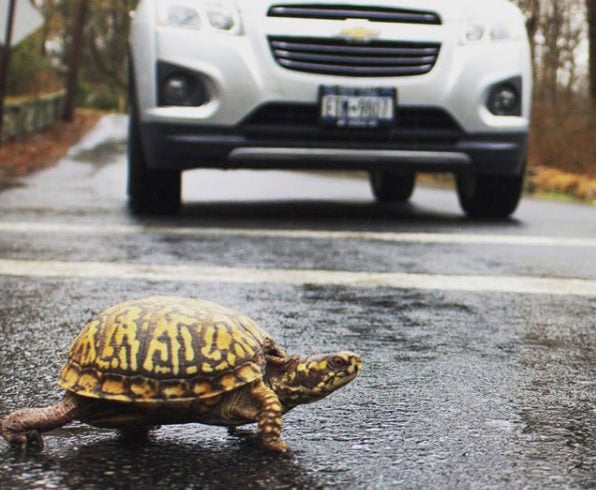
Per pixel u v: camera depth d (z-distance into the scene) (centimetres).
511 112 711
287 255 544
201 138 676
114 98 5916
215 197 955
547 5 2389
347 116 682
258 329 219
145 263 504
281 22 680
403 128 691
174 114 673
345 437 229
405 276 481
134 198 749
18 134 2189
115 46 5584
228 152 681
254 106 673
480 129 701
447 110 692
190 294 423
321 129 684
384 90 684
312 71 681
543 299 427
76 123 3472
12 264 490
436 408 256
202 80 675
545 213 836
